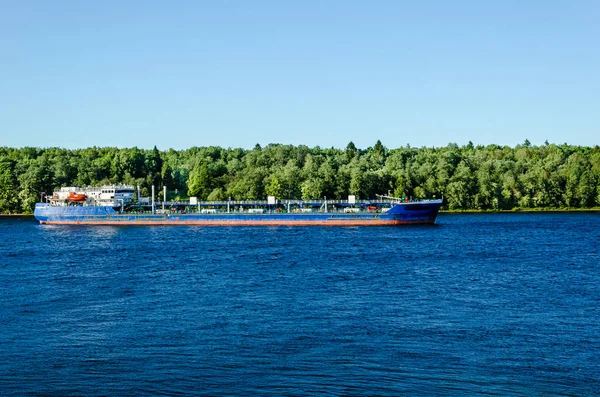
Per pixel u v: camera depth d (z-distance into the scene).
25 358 60.34
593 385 53.34
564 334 66.62
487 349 61.75
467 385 53.34
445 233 179.88
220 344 63.78
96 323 72.19
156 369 57.22
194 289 91.88
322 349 61.94
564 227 199.38
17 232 198.00
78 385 53.94
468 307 78.81
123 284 96.50
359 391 52.31
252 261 121.12
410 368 56.91
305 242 156.75
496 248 141.62
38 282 98.81
